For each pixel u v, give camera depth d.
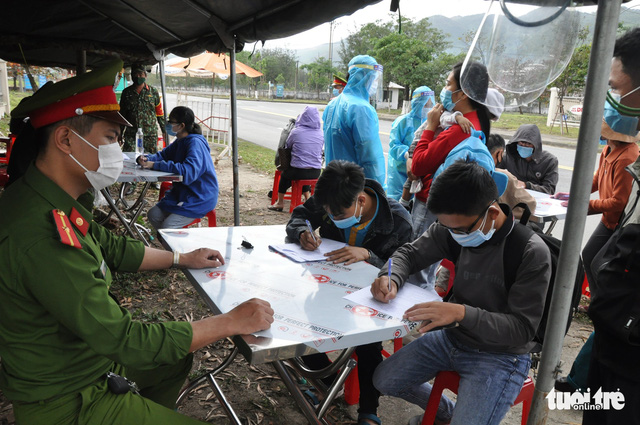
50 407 1.47
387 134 17.34
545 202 3.95
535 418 1.70
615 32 1.36
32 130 1.71
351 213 2.29
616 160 3.21
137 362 1.44
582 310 4.00
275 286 1.95
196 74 16.97
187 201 4.25
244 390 2.77
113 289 3.91
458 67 2.85
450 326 1.74
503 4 1.52
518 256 1.82
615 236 1.97
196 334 1.48
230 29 4.11
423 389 2.25
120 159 1.56
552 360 1.63
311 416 1.89
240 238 2.62
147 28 5.55
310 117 6.23
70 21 5.57
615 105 1.79
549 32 1.54
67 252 1.40
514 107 1.71
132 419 1.55
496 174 2.86
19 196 1.44
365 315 1.71
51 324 1.44
